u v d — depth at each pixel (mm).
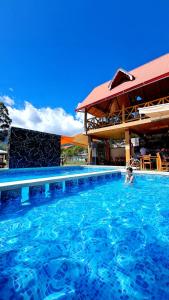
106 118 15555
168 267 2459
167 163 10852
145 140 17359
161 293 2008
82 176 7840
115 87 16203
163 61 14859
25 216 4512
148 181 9539
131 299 1923
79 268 2449
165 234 3486
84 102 16984
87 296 1970
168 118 10891
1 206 4844
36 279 2238
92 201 5824
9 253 2828
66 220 4250
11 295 1989
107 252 2840
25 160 14758
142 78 13977
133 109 14031
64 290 2076
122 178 10594
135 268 2436
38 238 3350
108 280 2217
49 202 5695
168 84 14781
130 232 3584
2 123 35438
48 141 16812
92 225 3951
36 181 5875
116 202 5715
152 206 5297
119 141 20844
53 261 2607
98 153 18219
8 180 9562
